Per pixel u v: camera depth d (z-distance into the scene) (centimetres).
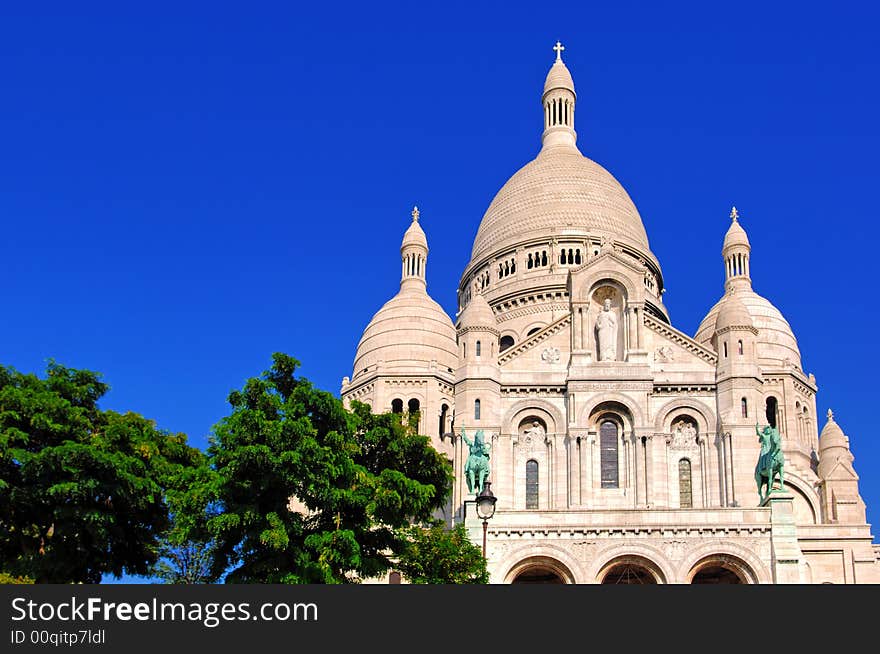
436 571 6022
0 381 6575
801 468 9881
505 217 11900
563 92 13075
